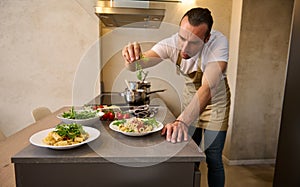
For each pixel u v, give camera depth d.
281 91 2.81
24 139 1.35
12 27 2.62
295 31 1.05
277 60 2.74
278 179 1.17
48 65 2.73
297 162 1.04
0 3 2.56
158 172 1.00
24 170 0.96
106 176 0.99
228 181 2.49
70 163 0.96
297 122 1.04
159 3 2.08
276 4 2.63
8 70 2.70
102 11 1.90
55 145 0.99
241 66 2.70
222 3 2.86
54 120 1.66
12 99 2.76
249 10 2.61
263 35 2.67
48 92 2.78
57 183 0.98
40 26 2.65
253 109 2.80
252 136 2.86
